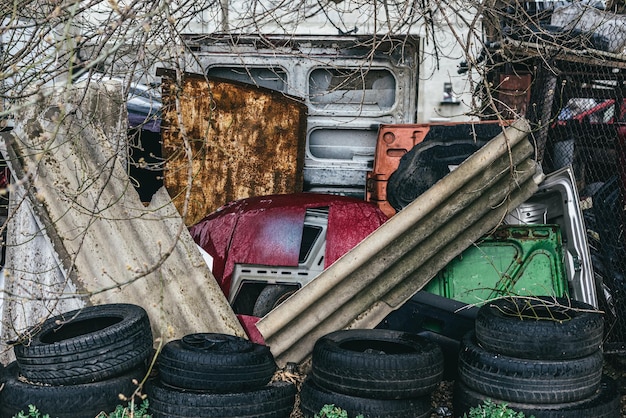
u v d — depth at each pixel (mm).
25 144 5484
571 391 4617
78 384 4598
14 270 5496
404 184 7059
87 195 5520
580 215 5957
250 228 5879
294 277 5773
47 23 4480
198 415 4496
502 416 4449
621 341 6148
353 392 4660
